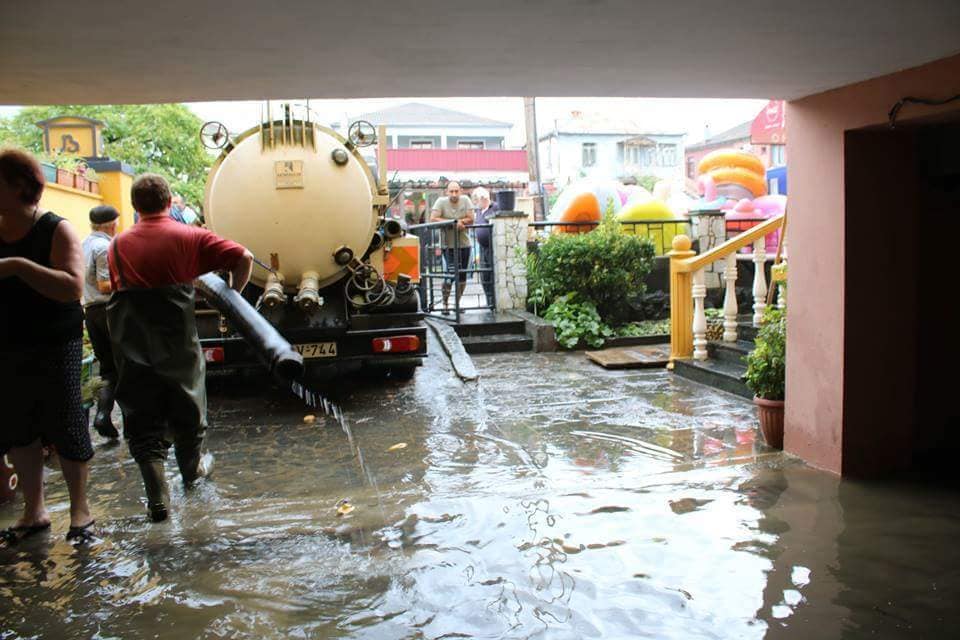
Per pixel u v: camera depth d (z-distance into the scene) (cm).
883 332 476
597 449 547
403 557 359
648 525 395
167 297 407
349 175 697
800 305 504
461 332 1026
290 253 691
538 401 711
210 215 689
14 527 396
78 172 1152
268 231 684
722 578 335
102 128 1357
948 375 499
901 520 401
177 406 419
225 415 682
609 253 1055
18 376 373
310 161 686
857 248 466
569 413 661
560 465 509
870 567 345
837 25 341
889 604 312
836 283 471
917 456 500
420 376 834
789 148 504
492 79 431
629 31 345
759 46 372
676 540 376
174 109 2322
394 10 306
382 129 748
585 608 309
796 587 327
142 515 423
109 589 332
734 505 425
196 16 306
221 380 806
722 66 409
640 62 400
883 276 473
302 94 455
